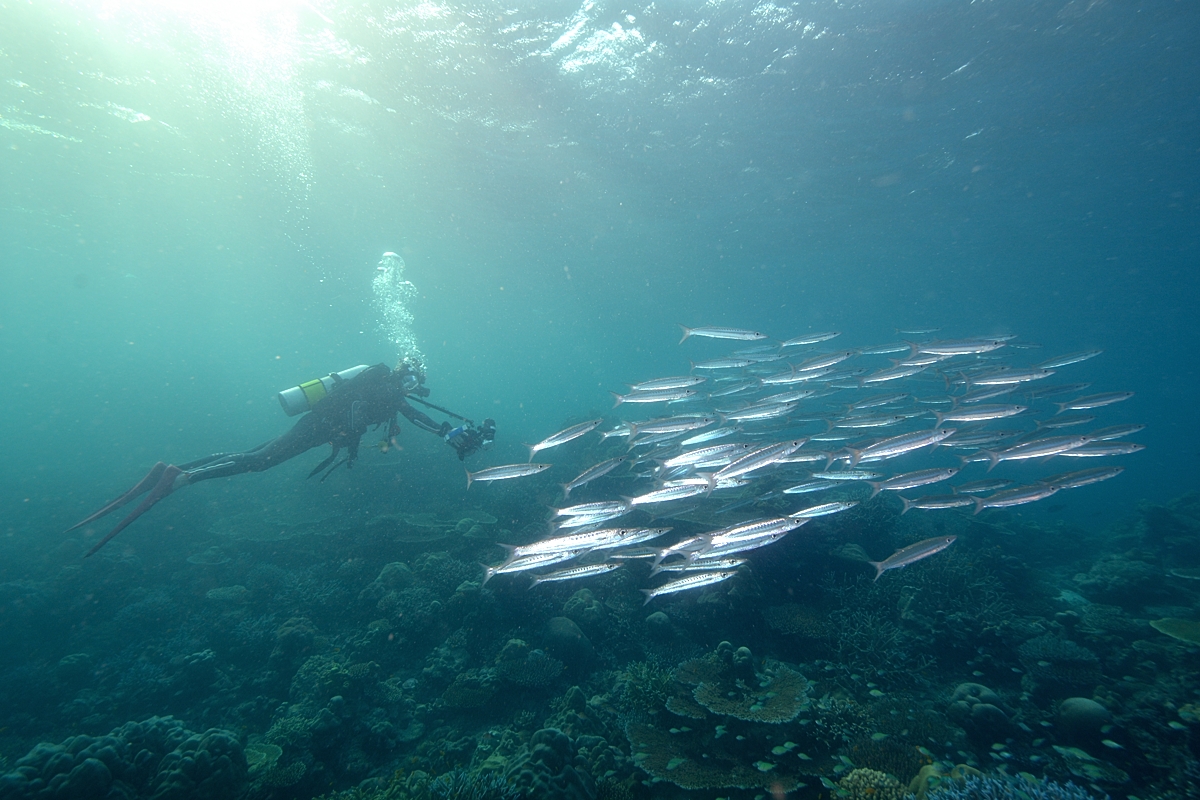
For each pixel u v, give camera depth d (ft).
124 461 78.33
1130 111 57.00
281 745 19.99
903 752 18.22
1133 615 32.83
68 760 15.11
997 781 14.98
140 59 46.73
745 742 18.39
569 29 43.50
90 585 35.09
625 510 20.48
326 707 21.39
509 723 22.86
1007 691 24.75
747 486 37.35
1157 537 48.73
